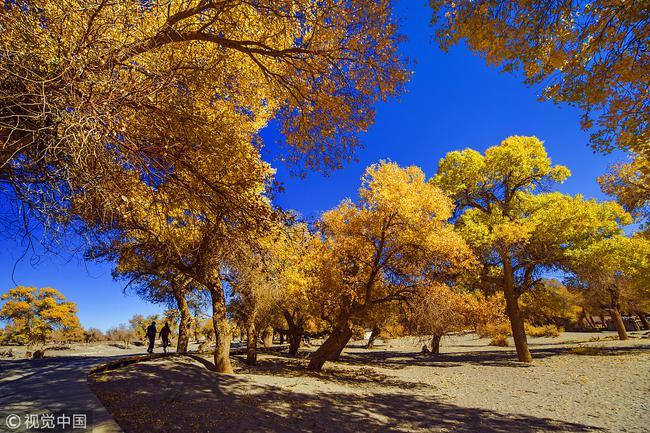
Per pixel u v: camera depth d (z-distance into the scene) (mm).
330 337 17328
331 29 6023
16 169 3547
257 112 7586
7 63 3176
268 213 5832
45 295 43250
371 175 14797
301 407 9422
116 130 3715
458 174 21562
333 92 6809
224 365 13055
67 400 6730
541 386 13719
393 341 53500
